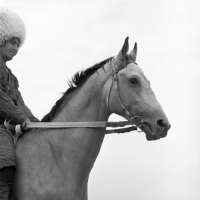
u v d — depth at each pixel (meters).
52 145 3.96
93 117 3.99
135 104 3.87
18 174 3.92
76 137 3.95
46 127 4.01
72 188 3.90
